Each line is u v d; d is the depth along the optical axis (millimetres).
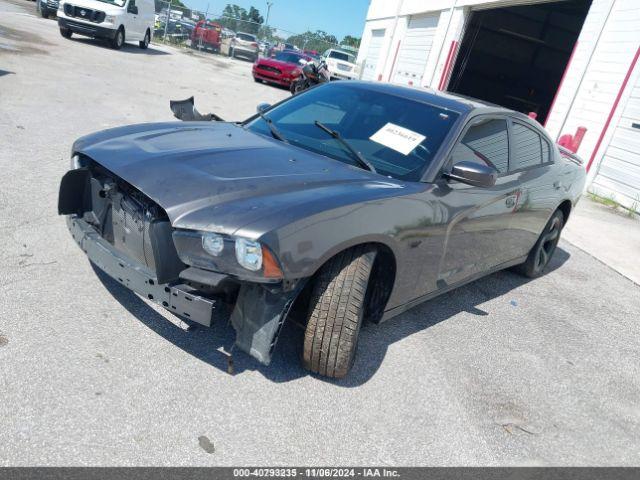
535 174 4656
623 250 7547
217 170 2994
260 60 20078
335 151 3617
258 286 2676
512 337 4180
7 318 2959
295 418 2727
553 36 20625
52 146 6289
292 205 2686
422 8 22922
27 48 13609
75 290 3367
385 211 2986
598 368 4016
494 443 2918
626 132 10711
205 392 2748
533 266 5391
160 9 37188
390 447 2699
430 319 4152
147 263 2842
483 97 22078
